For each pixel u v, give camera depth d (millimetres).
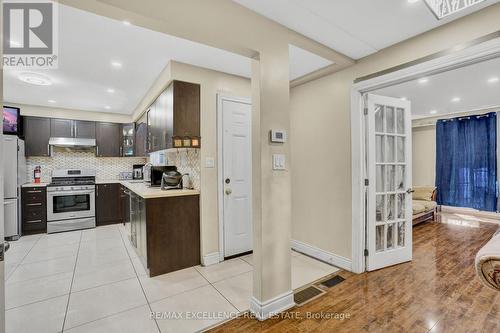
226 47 1796
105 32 2082
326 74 2898
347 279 2500
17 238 3898
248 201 3242
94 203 4637
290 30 2045
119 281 2479
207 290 2299
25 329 1761
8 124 3980
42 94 3816
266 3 1728
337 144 2805
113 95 3904
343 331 1743
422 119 6383
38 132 4477
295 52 2414
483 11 1747
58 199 4332
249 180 3250
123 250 3377
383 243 2807
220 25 1663
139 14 1399
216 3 1648
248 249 3242
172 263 2709
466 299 2139
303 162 3232
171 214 2717
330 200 2891
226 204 3045
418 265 2850
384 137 2797
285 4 1738
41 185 4250
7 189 3828
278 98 1977
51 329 1762
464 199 5730
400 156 2961
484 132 5445
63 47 2338
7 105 4234
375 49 2379
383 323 1826
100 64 2734
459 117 5789
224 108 3018
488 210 5391
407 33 2102
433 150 6348
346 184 2715
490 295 2195
